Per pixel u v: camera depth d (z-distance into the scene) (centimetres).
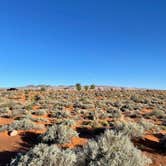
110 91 8056
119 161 971
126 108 3850
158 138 1736
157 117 3112
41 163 962
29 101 4456
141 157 1074
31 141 1673
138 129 1661
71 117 2762
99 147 1041
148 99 5397
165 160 1279
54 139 1573
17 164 989
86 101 4409
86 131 1969
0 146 1526
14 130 1834
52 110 3231
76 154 1063
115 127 1823
